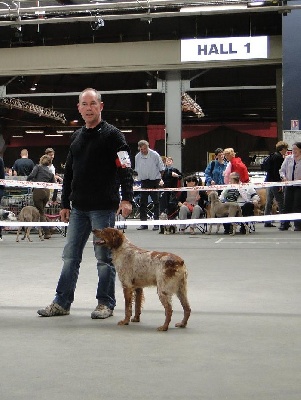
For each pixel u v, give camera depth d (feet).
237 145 132.46
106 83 117.08
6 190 54.85
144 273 18.15
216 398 11.74
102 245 18.62
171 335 17.11
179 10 73.41
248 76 109.70
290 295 23.09
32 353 15.25
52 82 114.93
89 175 20.21
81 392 12.14
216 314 19.89
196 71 82.58
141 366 14.01
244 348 15.65
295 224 50.78
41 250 39.11
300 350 15.43
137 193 66.33
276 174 53.98
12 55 82.79
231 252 36.63
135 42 80.12
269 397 11.81
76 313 20.45
